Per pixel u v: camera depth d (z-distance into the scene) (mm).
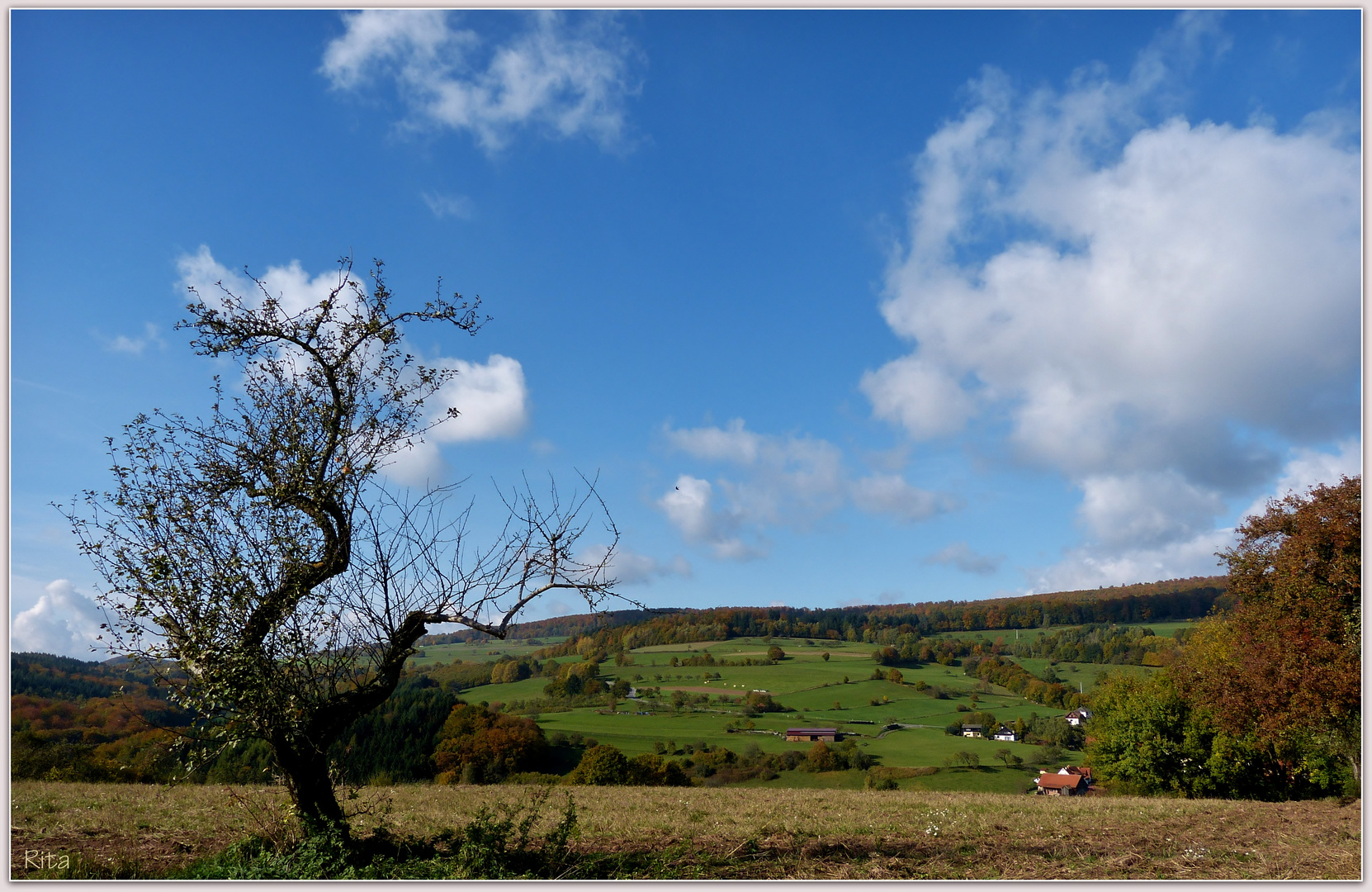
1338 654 23109
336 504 10688
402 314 11289
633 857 11844
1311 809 22031
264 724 9898
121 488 9609
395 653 10789
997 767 62312
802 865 11672
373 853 10602
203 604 9711
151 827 13336
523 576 10773
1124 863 12453
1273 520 26750
